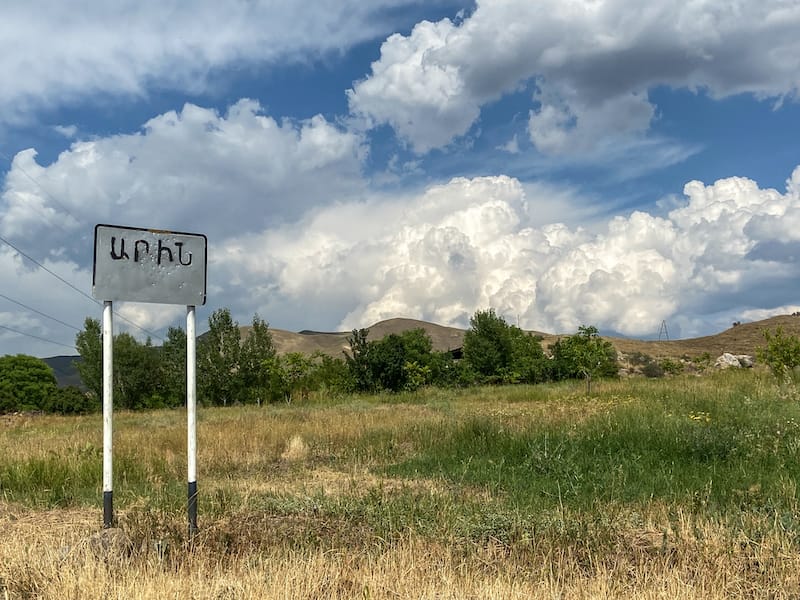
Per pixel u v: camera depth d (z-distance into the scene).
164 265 6.96
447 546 6.09
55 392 48.84
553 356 44.31
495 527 6.61
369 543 6.32
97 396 49.25
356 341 38.16
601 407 17.02
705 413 14.59
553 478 9.99
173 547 6.11
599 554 5.81
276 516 7.39
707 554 5.66
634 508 7.77
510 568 5.61
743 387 19.58
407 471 11.42
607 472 9.91
